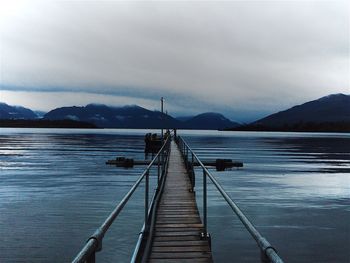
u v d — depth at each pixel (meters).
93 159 46.59
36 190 23.20
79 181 27.53
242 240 13.09
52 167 37.66
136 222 14.77
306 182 29.02
